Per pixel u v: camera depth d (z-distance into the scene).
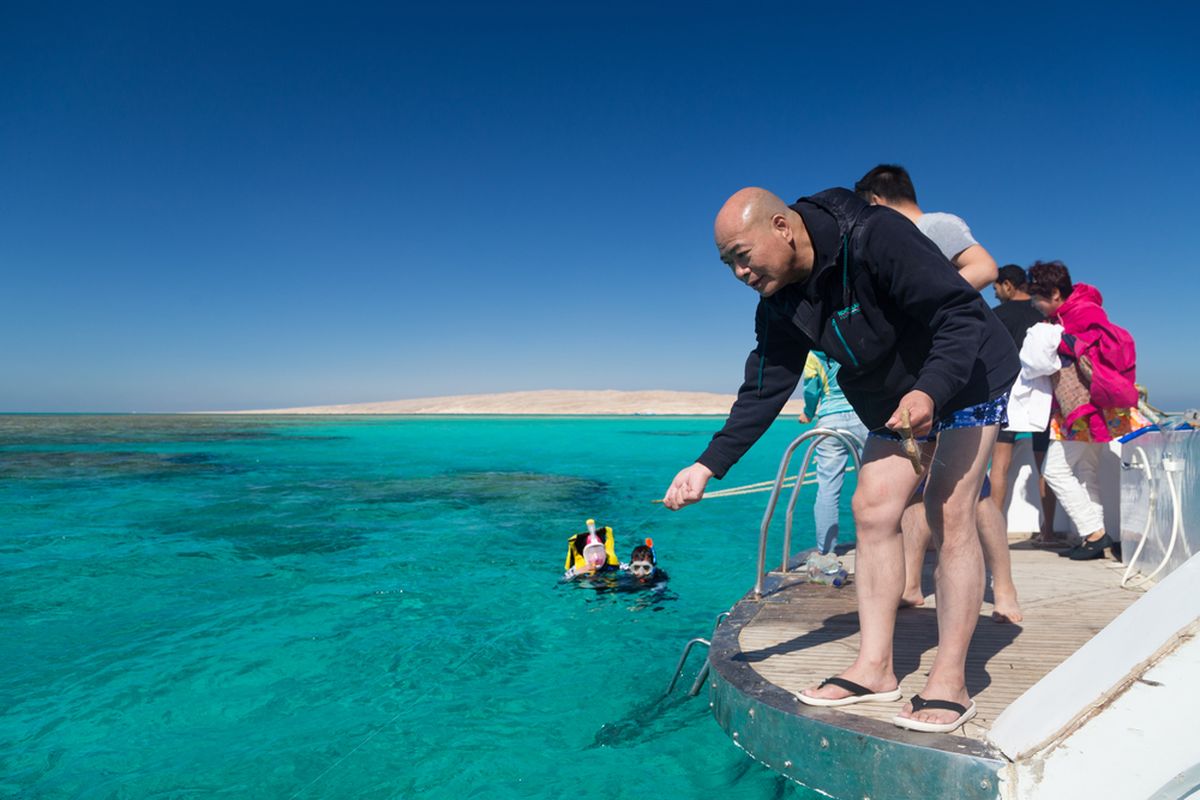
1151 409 4.63
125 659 3.88
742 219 2.20
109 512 9.40
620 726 3.00
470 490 12.13
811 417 4.99
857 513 2.46
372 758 2.73
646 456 19.89
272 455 19.95
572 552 6.02
